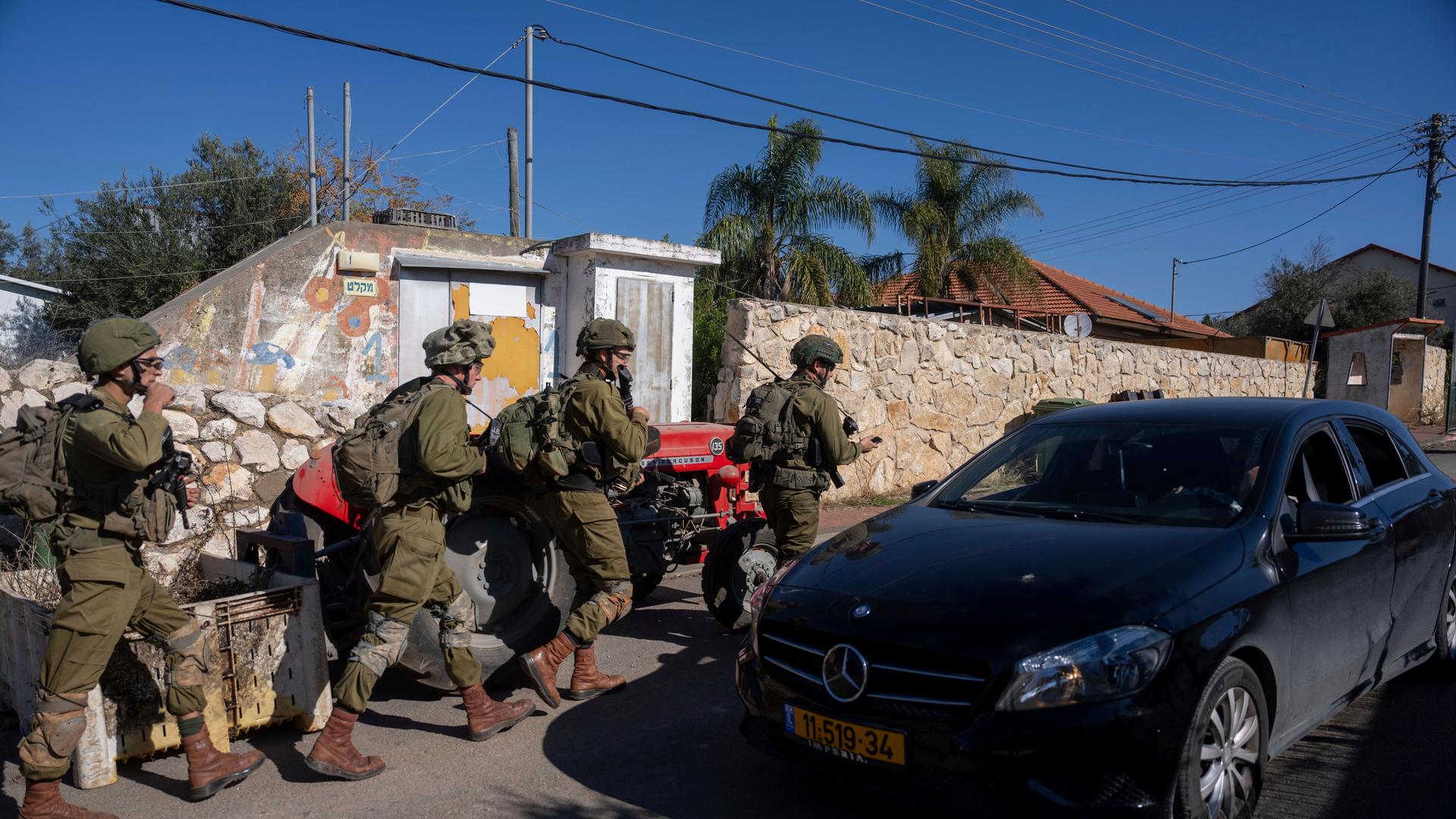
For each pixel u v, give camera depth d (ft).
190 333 28.50
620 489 15.90
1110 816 9.16
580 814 11.67
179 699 11.83
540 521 16.05
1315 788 12.05
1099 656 9.49
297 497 16.43
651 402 35.65
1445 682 15.98
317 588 14.05
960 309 56.13
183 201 76.28
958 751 9.57
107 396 11.19
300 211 82.64
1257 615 10.62
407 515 12.97
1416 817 11.26
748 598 19.66
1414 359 81.51
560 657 14.84
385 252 31.78
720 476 21.21
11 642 13.56
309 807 11.87
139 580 11.34
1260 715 10.67
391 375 32.14
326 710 14.19
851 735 10.31
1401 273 175.52
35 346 65.46
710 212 58.13
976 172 68.28
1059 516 13.04
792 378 18.65
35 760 10.60
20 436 10.98
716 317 39.93
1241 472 12.73
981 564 11.28
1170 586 10.32
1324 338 76.95
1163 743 9.39
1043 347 46.06
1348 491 13.85
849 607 10.91
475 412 33.81
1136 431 14.39
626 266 34.60
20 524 17.35
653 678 17.04
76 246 73.51
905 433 39.22
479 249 33.58
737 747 13.78
